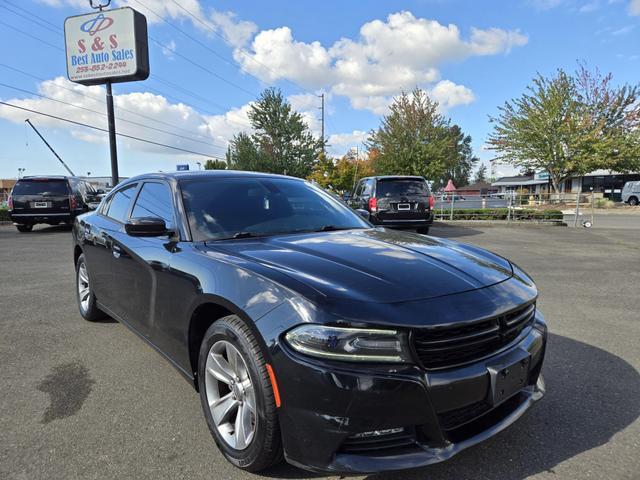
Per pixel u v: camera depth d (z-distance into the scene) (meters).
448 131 32.47
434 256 2.61
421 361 1.92
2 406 2.96
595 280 6.85
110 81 18.86
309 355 1.90
